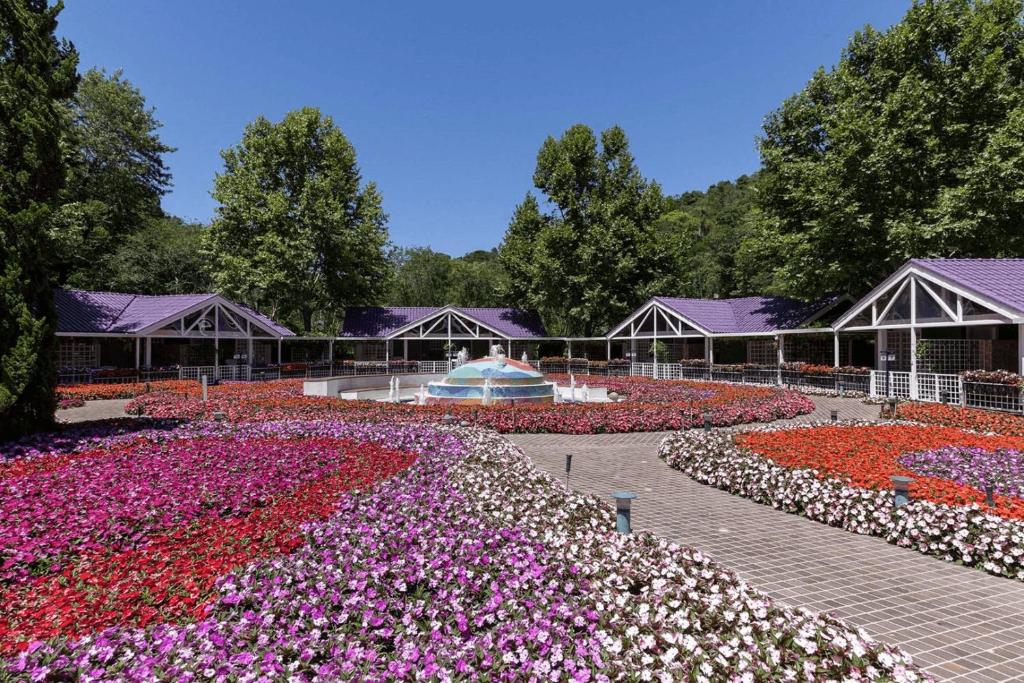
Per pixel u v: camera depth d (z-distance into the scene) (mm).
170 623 3602
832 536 6305
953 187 20672
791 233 25109
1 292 9398
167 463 8016
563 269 35500
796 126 26047
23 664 2947
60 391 20016
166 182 42469
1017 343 19312
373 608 3652
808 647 3299
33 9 10445
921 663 3758
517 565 4387
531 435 12727
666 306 28906
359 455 8680
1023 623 4332
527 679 2990
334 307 40469
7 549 4898
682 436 11133
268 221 33781
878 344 20219
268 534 5184
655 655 3240
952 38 21703
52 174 10320
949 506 6047
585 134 37469
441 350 39562
